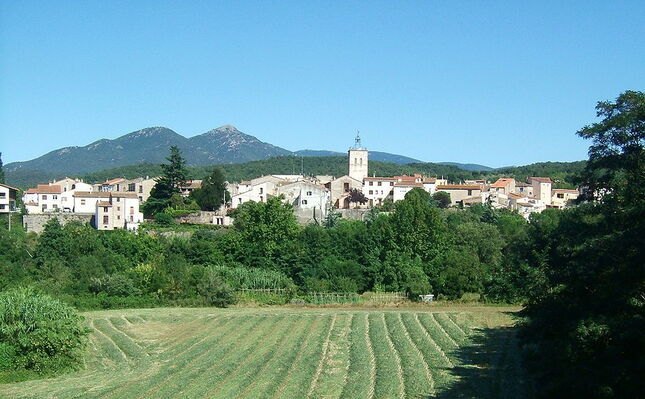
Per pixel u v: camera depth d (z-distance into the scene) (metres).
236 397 42.34
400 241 101.69
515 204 164.25
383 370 49.56
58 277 92.31
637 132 52.59
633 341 34.22
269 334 66.38
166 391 44.03
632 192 42.00
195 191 150.25
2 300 54.62
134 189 164.12
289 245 104.12
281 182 164.38
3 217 135.88
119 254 101.44
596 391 33.31
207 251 104.50
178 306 87.62
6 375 49.31
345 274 97.50
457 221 129.75
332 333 66.56
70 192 158.25
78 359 53.88
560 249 53.91
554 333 46.94
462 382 45.69
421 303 89.75
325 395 43.12
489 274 91.44
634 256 36.34
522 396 41.72
